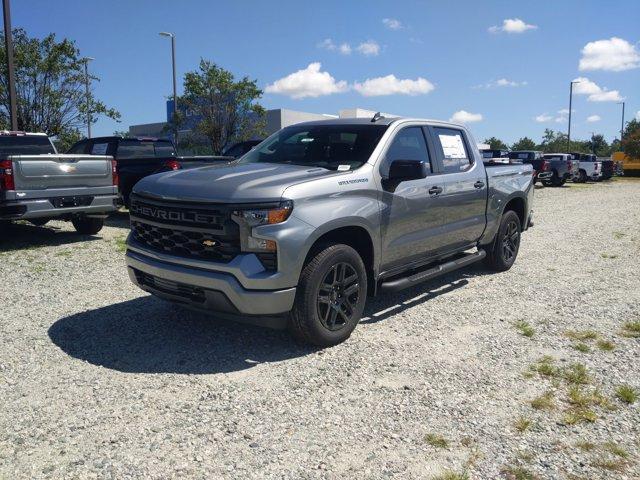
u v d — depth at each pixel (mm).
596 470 2953
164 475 2900
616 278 7258
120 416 3504
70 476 2885
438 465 3000
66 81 18141
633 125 49375
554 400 3744
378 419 3490
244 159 5711
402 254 5414
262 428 3375
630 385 3969
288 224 4207
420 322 5375
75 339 4816
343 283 4660
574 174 30375
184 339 4828
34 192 8711
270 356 4473
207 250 4297
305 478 2885
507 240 7582
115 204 9812
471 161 6594
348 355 4516
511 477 2891
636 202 19203
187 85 25828
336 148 5289
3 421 3432
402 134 5531
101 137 12859
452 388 3924
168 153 13516
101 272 7293
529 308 5871
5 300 5996
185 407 3629
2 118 17500
